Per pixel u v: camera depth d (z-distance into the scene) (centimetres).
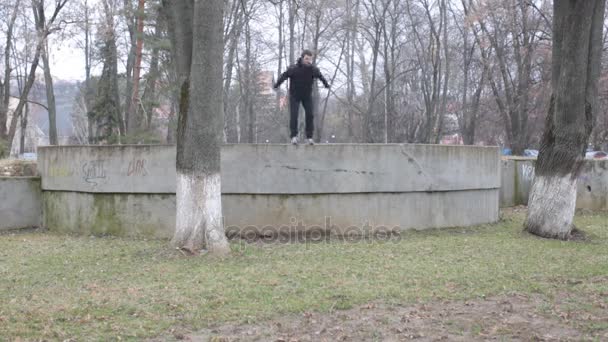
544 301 733
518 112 3381
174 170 1233
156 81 2786
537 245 1112
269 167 1214
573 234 1218
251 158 1214
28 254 1061
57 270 912
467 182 1362
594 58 1182
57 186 1381
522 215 1622
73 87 5559
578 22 1133
